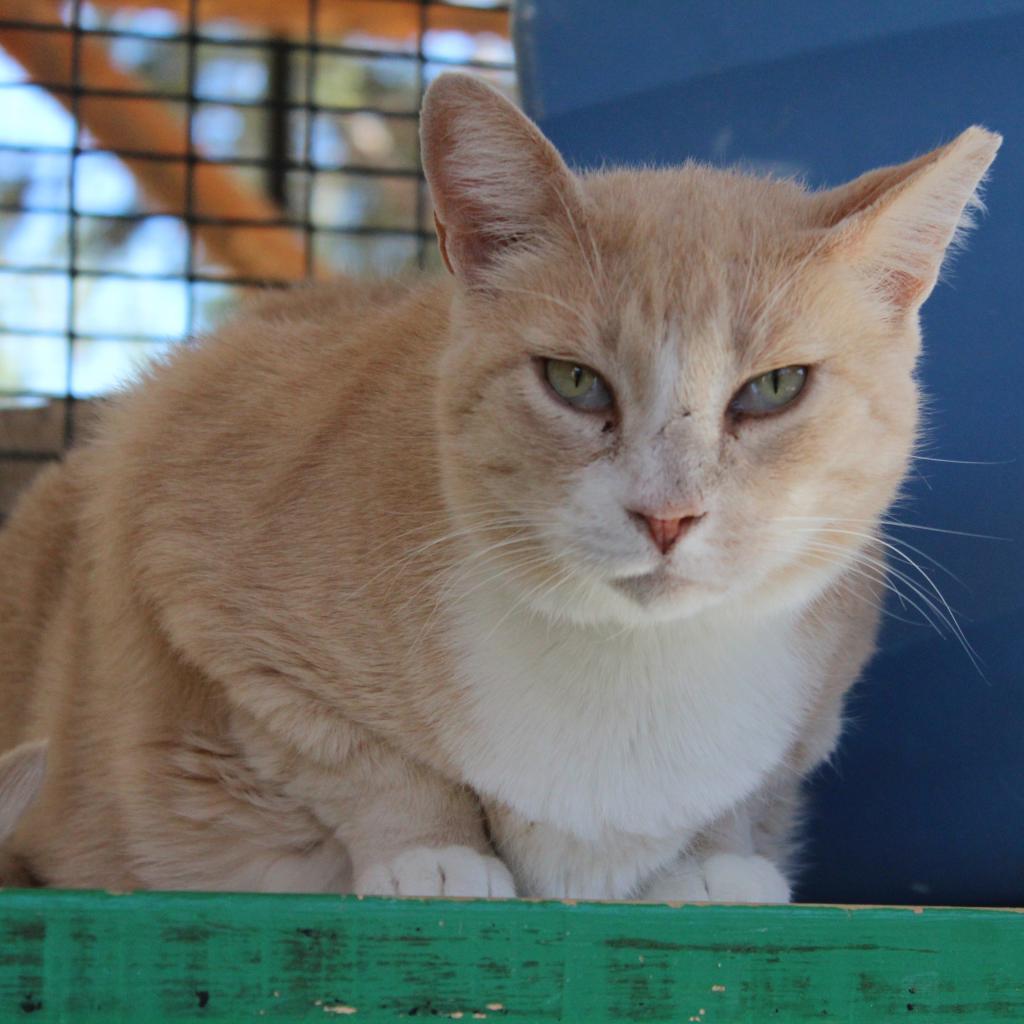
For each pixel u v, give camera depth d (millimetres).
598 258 562
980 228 697
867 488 573
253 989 466
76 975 462
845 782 724
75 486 698
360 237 1031
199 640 595
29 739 670
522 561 568
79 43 927
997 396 695
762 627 587
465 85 568
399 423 596
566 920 474
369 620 583
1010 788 704
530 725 581
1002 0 703
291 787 597
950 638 703
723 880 592
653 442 544
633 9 735
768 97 724
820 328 560
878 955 481
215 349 657
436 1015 469
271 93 1013
